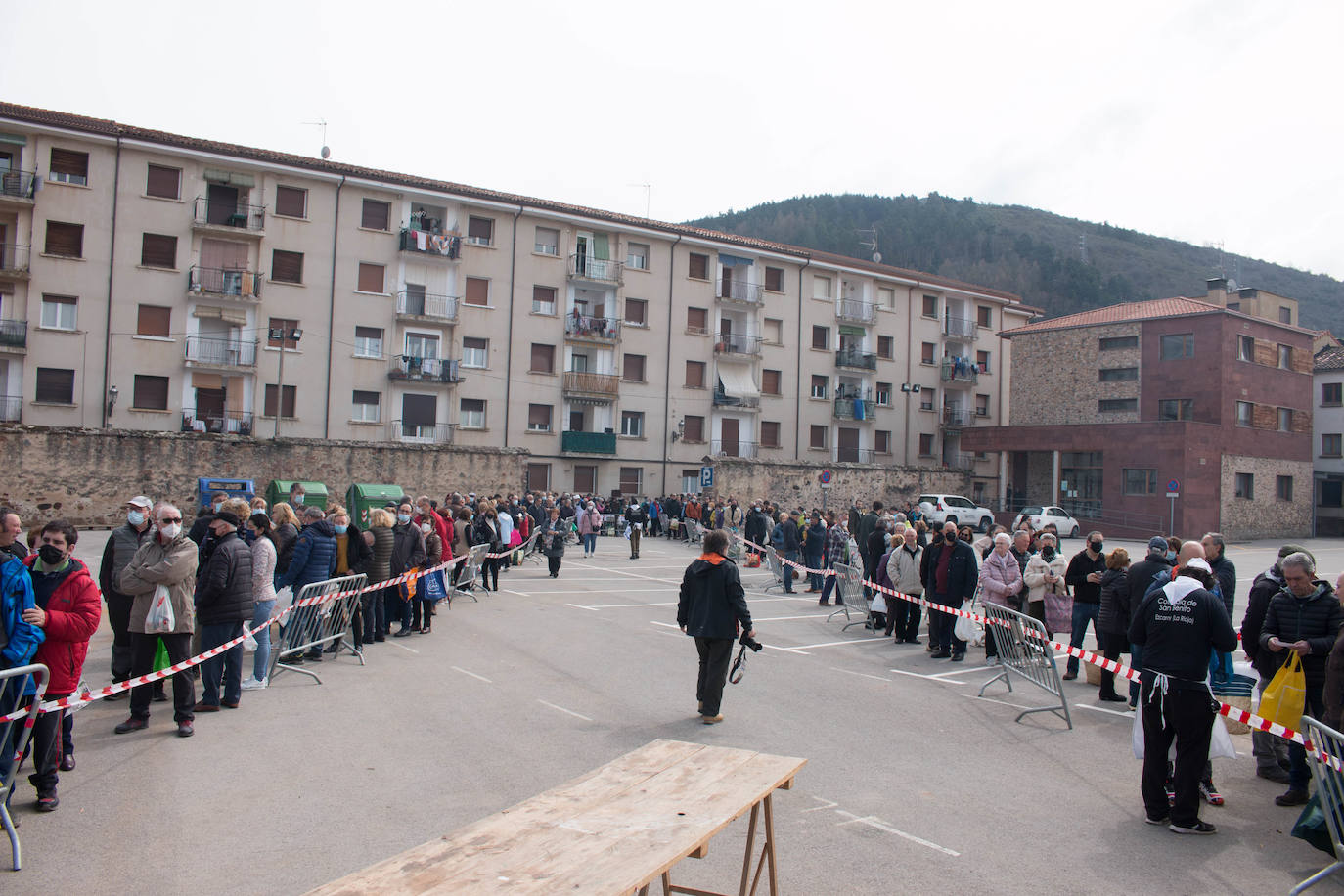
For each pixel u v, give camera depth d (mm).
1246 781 7234
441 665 10648
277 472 32688
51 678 5895
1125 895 4902
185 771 6594
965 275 154500
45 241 34094
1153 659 6074
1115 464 42969
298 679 9805
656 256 46656
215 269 36688
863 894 4797
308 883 4742
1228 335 43969
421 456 35250
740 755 4508
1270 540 44469
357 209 39500
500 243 42594
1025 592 11648
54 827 5492
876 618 14391
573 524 33688
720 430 48156
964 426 55344
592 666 10750
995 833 5773
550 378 43406
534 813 3672
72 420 34250
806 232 141875
